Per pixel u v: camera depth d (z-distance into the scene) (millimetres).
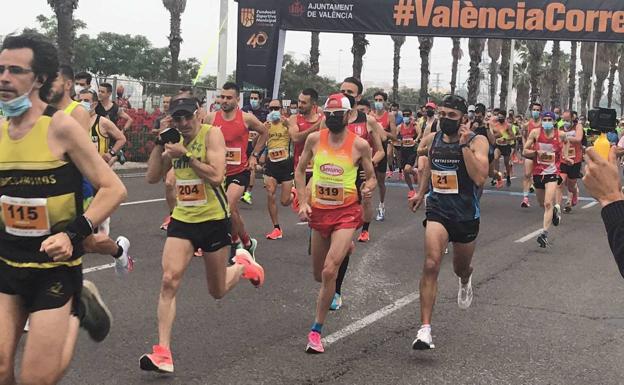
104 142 8453
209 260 5184
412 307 6668
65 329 3184
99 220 3203
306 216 5527
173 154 4855
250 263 5797
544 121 10555
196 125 5121
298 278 7672
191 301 6578
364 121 7773
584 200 16500
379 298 6977
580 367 5129
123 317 5957
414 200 5973
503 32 18656
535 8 18453
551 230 11727
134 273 7551
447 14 18844
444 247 5430
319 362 5066
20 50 3115
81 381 4523
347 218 5414
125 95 19484
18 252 3207
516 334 5891
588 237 11078
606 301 7066
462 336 5801
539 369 5062
